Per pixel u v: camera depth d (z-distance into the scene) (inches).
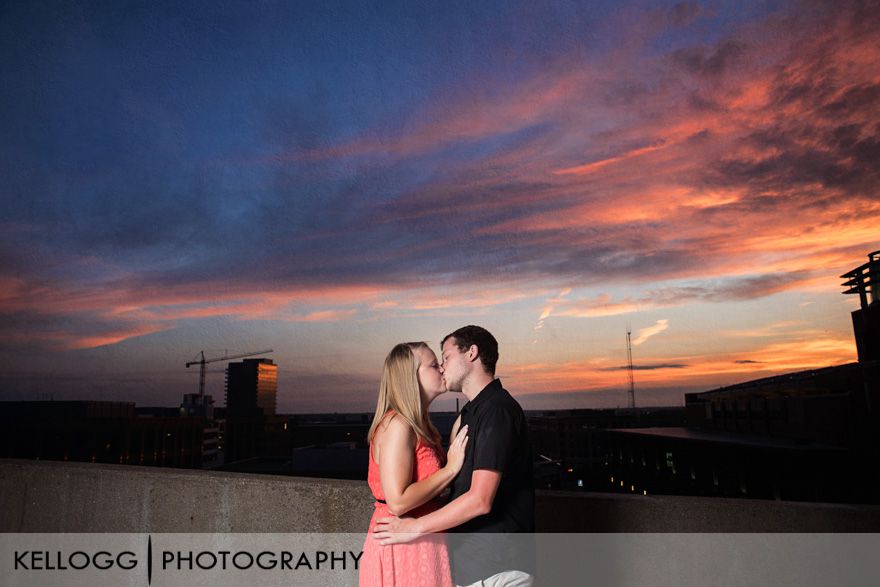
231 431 7327.8
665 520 115.1
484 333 96.3
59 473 157.9
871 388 1518.2
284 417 7573.8
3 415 4837.6
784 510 111.9
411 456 92.6
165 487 145.9
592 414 7303.2
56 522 156.2
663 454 2930.6
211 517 140.6
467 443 92.4
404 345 99.2
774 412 2272.4
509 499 91.4
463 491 91.0
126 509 148.9
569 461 5226.4
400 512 90.0
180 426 5693.9
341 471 3080.7
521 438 91.9
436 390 98.7
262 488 137.2
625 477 3572.8
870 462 1556.3
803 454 1668.3
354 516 129.6
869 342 1488.7
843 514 110.8
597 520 117.2
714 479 2332.7
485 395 93.1
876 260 1411.2
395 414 94.3
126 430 4913.9
